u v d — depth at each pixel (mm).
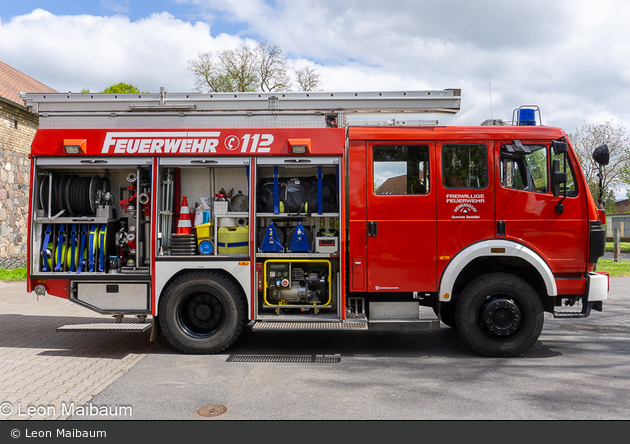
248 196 5355
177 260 5203
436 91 5508
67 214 5496
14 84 16219
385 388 4133
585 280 5129
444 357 5176
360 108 5496
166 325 5195
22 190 13586
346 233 5273
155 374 4527
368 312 5309
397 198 5156
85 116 5484
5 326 6715
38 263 5312
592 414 3582
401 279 5148
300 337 6152
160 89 5445
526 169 5203
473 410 3646
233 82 30078
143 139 5219
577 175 5184
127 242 5391
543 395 3973
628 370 4703
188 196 5562
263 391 4055
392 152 5219
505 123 5773
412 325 5137
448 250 5145
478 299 5086
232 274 5211
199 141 5215
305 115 5488
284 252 5289
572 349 5539
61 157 5238
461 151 5211
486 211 5137
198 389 4102
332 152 5156
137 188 5312
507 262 5316
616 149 24734
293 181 5395
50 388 4137
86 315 7539
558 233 5129
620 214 37406
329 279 5285
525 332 5070
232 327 5219
